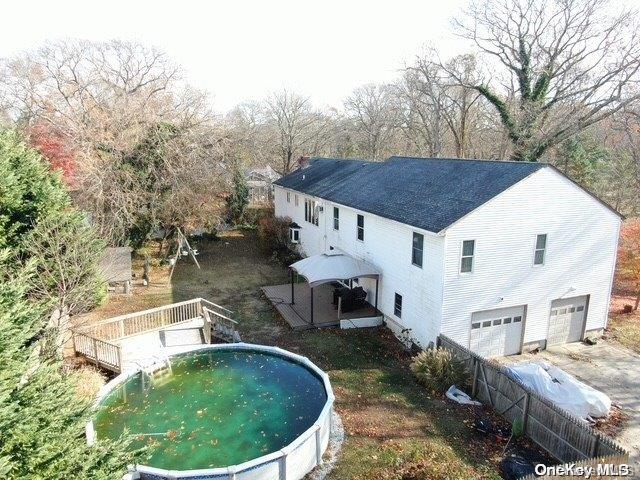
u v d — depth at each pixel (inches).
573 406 531.8
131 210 1042.7
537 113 1333.7
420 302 708.7
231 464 444.5
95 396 530.3
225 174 1270.9
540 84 1370.6
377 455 463.8
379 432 503.8
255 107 2479.1
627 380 649.6
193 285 1027.9
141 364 621.9
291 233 1307.8
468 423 527.8
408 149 2283.5
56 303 560.1
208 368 644.1
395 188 867.4
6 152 588.7
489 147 1768.0
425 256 687.1
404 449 472.7
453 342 638.5
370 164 1123.9
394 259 774.5
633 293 1029.2
